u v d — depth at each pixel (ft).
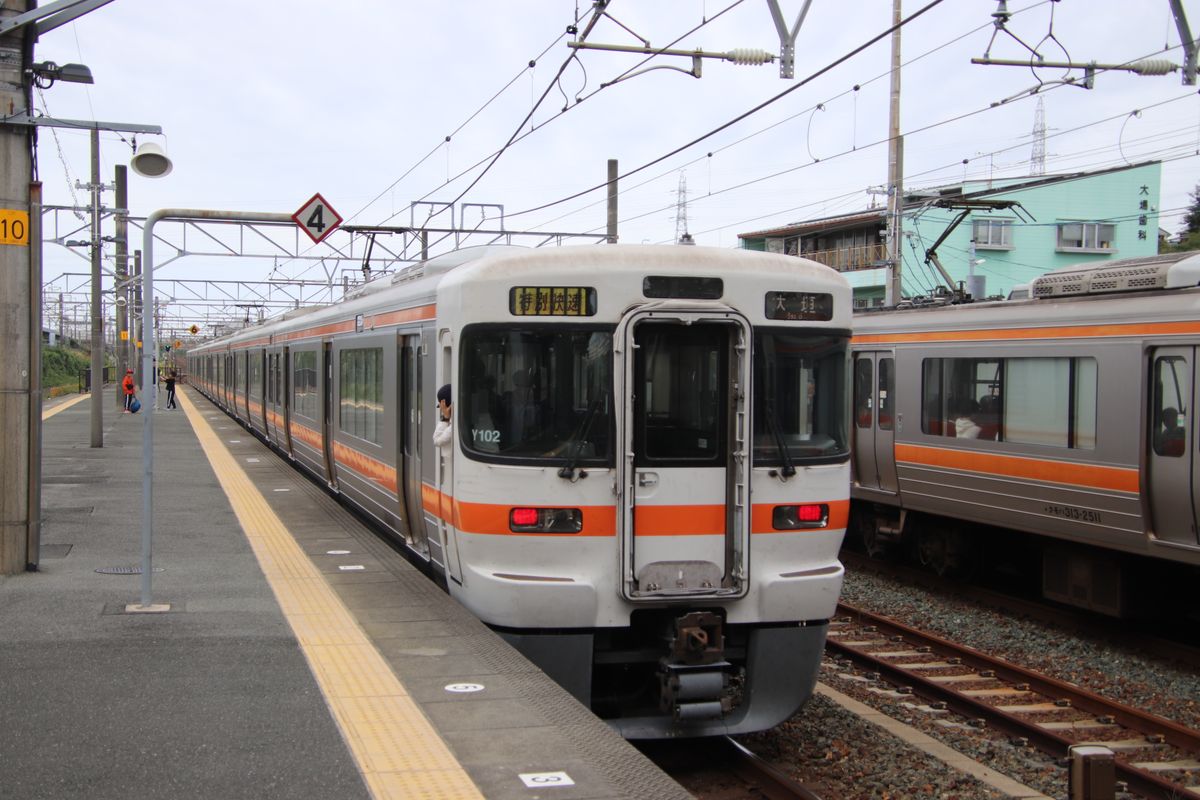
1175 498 29.40
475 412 20.68
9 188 26.23
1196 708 25.80
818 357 21.74
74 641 20.94
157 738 15.62
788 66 29.66
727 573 21.02
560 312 20.49
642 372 20.54
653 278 20.59
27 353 27.12
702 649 19.90
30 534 27.48
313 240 42.93
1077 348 32.55
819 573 21.57
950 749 22.68
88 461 58.80
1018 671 28.04
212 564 29.14
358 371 36.83
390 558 30.19
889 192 60.85
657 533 20.57
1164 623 34.76
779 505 21.24
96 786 13.84
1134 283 30.96
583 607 20.26
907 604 37.04
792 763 21.72
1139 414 30.27
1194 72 29.68
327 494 46.06
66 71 26.63
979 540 40.50
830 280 21.89
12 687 18.02
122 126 26.89
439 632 21.80
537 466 20.30
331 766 14.56
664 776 14.42
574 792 13.70
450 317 21.91
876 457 42.93
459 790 13.74
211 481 49.73
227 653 20.16
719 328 20.94
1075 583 34.81
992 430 36.35
